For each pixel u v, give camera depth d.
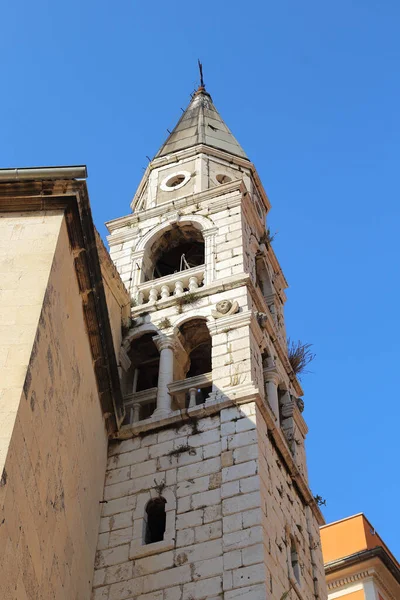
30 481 18.70
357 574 34.81
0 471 16.88
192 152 40.72
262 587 22.02
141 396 29.34
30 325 19.64
